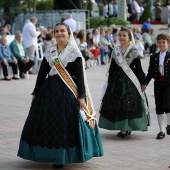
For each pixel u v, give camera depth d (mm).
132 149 7035
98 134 6109
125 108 7574
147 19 27719
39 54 16531
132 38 7789
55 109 5828
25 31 16047
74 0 26891
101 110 7793
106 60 20250
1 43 14719
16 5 29328
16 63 14812
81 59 5992
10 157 6523
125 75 7691
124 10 29281
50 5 34281
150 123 8648
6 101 11078
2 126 8469
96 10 31516
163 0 36312
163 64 7477
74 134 5812
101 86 13688
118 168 6070
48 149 5754
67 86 5938
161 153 6828
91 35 19344
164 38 7480
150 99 11648
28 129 5898
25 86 13461
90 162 6301
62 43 6035
